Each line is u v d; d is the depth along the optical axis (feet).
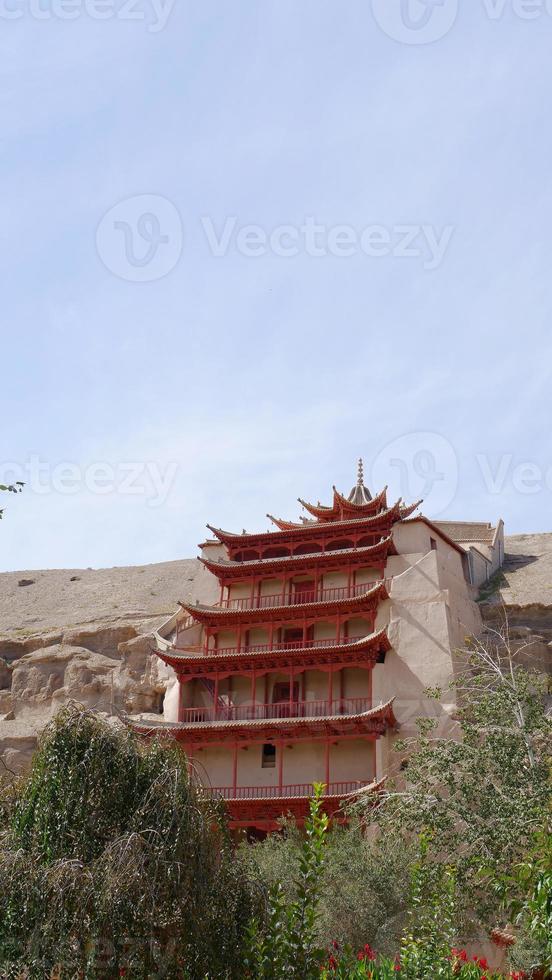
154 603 279.90
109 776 82.02
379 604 220.23
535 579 250.37
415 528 236.22
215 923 77.56
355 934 127.85
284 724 200.44
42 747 84.38
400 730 200.64
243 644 229.86
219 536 249.75
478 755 134.10
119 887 73.36
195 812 81.82
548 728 134.72
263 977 68.95
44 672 251.60
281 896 74.43
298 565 236.43
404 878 132.26
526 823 119.14
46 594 312.09
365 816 150.61
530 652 216.54
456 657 208.13
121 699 236.63
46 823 79.61
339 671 215.92
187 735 207.82
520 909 81.87
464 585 230.89
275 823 191.31
